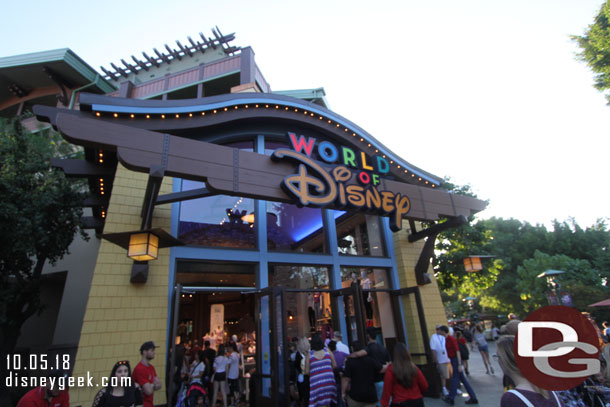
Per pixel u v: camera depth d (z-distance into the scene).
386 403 3.94
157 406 6.51
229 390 8.54
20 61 17.66
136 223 7.60
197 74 17.56
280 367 6.56
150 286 7.26
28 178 9.48
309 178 7.31
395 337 10.12
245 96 9.30
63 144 12.12
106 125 5.68
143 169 5.82
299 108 10.12
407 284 10.48
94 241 13.74
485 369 12.48
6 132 10.86
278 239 9.41
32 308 10.60
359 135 10.88
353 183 8.10
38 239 9.33
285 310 6.79
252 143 10.21
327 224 10.38
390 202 8.25
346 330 9.04
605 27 15.97
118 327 6.69
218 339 11.24
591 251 35.44
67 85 18.97
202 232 8.55
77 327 12.53
